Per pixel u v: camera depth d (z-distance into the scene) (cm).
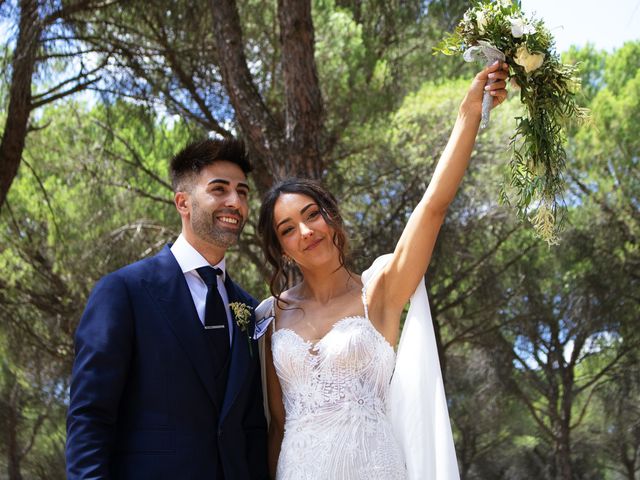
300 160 579
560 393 1612
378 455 271
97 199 946
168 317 267
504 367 1332
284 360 288
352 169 934
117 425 261
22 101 706
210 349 272
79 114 955
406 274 287
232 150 289
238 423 270
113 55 790
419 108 924
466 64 1041
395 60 988
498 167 943
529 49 265
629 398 1304
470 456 1518
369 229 901
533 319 1227
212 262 288
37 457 1410
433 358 283
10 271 962
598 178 1178
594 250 1170
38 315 1001
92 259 920
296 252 299
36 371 1114
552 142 275
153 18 780
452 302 1143
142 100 831
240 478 265
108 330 258
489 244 1106
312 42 595
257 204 909
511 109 970
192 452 256
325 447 272
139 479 252
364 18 960
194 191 284
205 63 820
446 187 275
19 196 966
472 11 277
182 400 260
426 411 279
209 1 633
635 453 1434
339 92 896
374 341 285
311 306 302
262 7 861
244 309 283
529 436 1641
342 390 279
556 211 275
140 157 970
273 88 864
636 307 1207
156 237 948
